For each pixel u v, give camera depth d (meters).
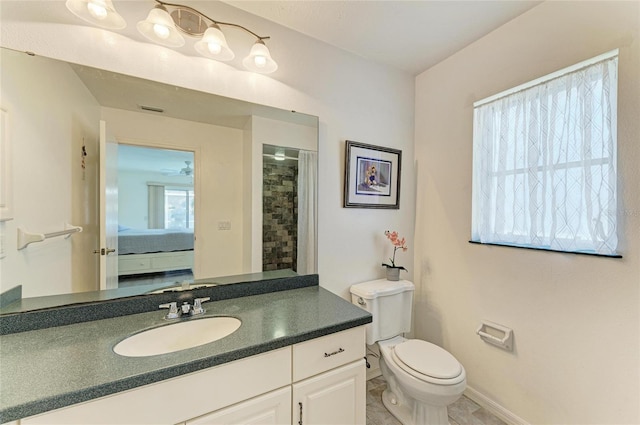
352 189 1.82
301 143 1.64
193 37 1.29
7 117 0.98
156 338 1.05
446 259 1.91
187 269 1.37
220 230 1.44
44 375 0.73
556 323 1.33
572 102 1.27
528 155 1.43
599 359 1.19
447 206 1.90
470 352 1.75
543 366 1.38
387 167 1.98
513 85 1.50
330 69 1.72
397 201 2.05
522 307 1.47
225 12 1.38
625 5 1.11
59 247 1.10
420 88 2.10
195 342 1.12
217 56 1.34
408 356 1.47
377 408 1.66
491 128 1.62
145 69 1.22
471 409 1.64
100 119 1.18
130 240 1.25
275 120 1.56
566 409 1.30
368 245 1.91
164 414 0.78
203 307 1.26
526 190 1.45
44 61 1.05
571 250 1.27
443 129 1.92
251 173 1.51
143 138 1.26
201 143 1.39
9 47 1.00
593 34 1.20
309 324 1.08
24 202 1.01
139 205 1.27
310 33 1.61
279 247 1.59
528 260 1.44
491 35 1.62
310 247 1.68
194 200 1.38
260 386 0.94
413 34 1.63
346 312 1.21
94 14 1.06
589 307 1.22
